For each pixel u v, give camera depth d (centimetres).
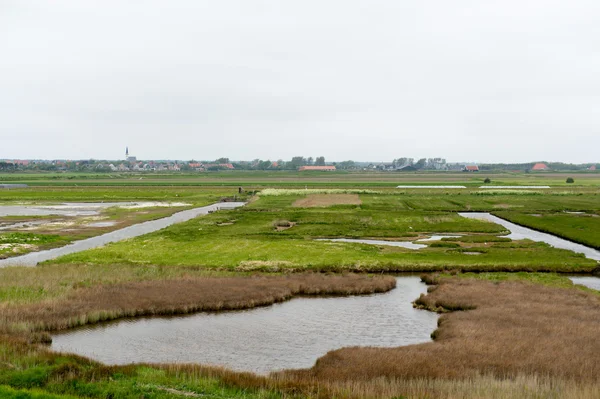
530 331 3288
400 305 4188
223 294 4219
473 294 4278
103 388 2234
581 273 5372
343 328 3600
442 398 2220
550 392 2266
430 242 7438
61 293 4156
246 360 2992
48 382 2306
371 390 2327
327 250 6425
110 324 3638
